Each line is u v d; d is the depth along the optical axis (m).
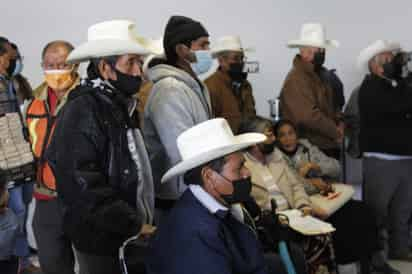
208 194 1.77
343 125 3.86
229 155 1.77
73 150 1.78
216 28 4.70
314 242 2.55
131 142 1.89
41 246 2.41
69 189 1.77
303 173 3.09
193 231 1.67
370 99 3.45
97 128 1.81
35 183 2.55
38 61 4.35
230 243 1.73
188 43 2.50
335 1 4.75
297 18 4.75
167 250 1.70
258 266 1.81
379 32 4.76
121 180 1.85
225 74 3.54
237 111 3.47
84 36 4.43
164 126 2.28
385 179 3.48
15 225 2.18
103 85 1.90
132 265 1.80
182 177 2.25
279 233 2.28
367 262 2.88
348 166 4.77
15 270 2.22
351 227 2.91
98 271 1.88
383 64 3.42
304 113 3.38
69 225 1.80
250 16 4.72
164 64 2.47
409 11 4.69
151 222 1.98
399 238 3.59
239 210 2.00
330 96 3.68
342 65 4.83
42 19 4.32
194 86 2.45
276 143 3.18
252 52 4.76
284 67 4.80
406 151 3.41
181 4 4.61
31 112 2.52
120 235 1.81
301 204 2.85
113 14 4.47
